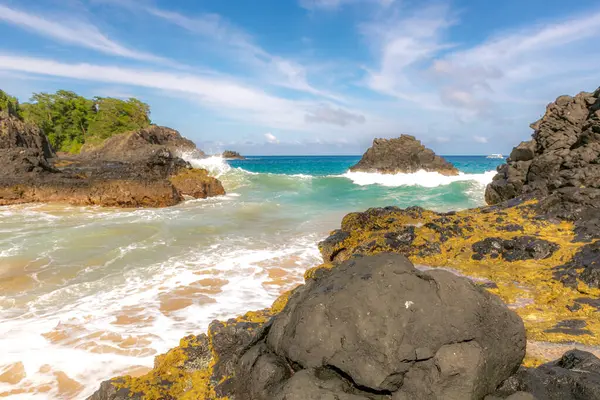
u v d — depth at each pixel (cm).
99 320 809
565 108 1647
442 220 1227
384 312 369
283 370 394
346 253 1148
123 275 1084
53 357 665
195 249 1361
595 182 1237
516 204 1368
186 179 2730
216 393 424
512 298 783
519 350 395
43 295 938
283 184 3428
